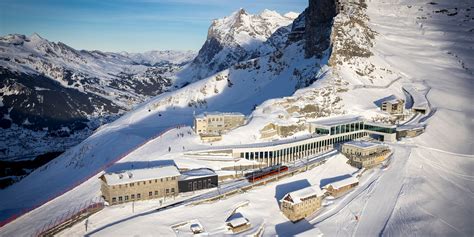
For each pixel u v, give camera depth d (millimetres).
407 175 108125
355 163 114500
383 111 153000
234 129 127312
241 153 112125
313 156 124000
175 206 85562
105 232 73562
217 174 100938
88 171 132625
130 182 85562
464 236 80500
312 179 106438
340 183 99875
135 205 85312
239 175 104625
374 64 192000
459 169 116875
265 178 101688
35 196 120812
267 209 90750
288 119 134500
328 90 158500
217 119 132750
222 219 84125
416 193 98000
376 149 118312
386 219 86438
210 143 120000
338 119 143375
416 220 86000
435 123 146375
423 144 132125
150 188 88250
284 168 109000
